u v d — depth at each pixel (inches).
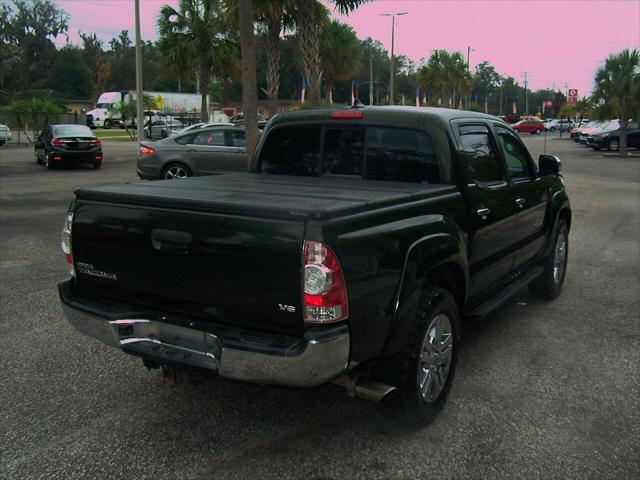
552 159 225.5
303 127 191.8
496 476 129.3
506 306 248.5
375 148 179.8
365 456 136.8
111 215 139.3
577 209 518.0
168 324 133.3
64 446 140.3
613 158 1153.4
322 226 114.7
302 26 663.8
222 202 124.3
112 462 134.0
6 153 1163.9
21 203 519.5
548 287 250.7
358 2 663.1
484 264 185.9
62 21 3841.0
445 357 154.4
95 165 853.2
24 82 3526.1
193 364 127.8
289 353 116.1
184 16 1171.9
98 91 3914.9
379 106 189.5
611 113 1218.6
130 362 188.2
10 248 346.3
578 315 236.7
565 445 141.6
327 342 115.8
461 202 166.1
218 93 3651.6
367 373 143.5
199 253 126.6
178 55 1165.1
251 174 199.8
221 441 143.2
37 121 1533.0
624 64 1192.2
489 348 201.9
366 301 124.0
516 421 152.7
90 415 155.0
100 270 144.2
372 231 126.1
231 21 645.3
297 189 151.8
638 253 347.6
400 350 138.6
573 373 181.9
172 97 2086.6
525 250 221.8
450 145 169.3
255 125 426.3
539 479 128.3
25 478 127.9
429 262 141.2
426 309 142.5
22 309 236.8
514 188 202.8
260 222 119.1
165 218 130.6
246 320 124.3
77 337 208.1
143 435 145.6
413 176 174.6
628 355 196.1
